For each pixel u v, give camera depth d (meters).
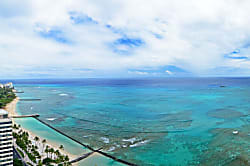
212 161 74.94
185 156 79.81
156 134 105.88
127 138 100.81
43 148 87.62
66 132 113.00
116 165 73.44
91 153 83.00
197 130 110.94
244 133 104.56
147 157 79.44
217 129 111.88
